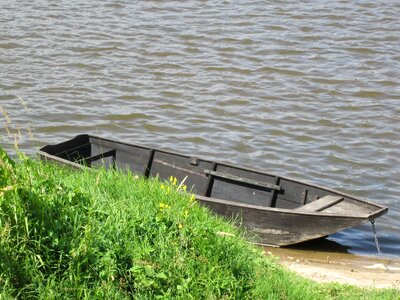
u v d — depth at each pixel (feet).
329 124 87.51
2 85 95.20
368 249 59.47
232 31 116.57
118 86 96.48
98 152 64.80
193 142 82.38
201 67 103.24
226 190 61.67
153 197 40.22
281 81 99.45
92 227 33.68
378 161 79.05
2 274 30.48
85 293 31.17
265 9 127.03
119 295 31.81
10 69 100.68
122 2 130.00
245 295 34.94
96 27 117.19
